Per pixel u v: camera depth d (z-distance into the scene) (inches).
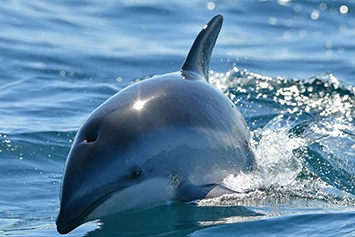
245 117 1599.4
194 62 1247.5
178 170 1076.5
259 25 2632.9
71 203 962.7
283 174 1261.1
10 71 1895.9
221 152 1150.3
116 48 2193.7
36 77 1866.4
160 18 2588.6
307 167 1305.4
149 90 1120.2
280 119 1590.8
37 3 2593.5
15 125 1476.4
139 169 1025.5
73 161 997.2
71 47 2154.3
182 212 1048.8
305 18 2743.6
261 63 2153.1
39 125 1488.7
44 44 2159.2
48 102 1665.8
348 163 1334.9
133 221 1021.8
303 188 1202.0
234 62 2142.0
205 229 987.3
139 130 1043.9
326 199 1143.0
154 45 2263.8
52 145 1380.4
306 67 2142.0
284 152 1365.7
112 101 1090.7
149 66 2049.7
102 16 2551.7
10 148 1344.7
